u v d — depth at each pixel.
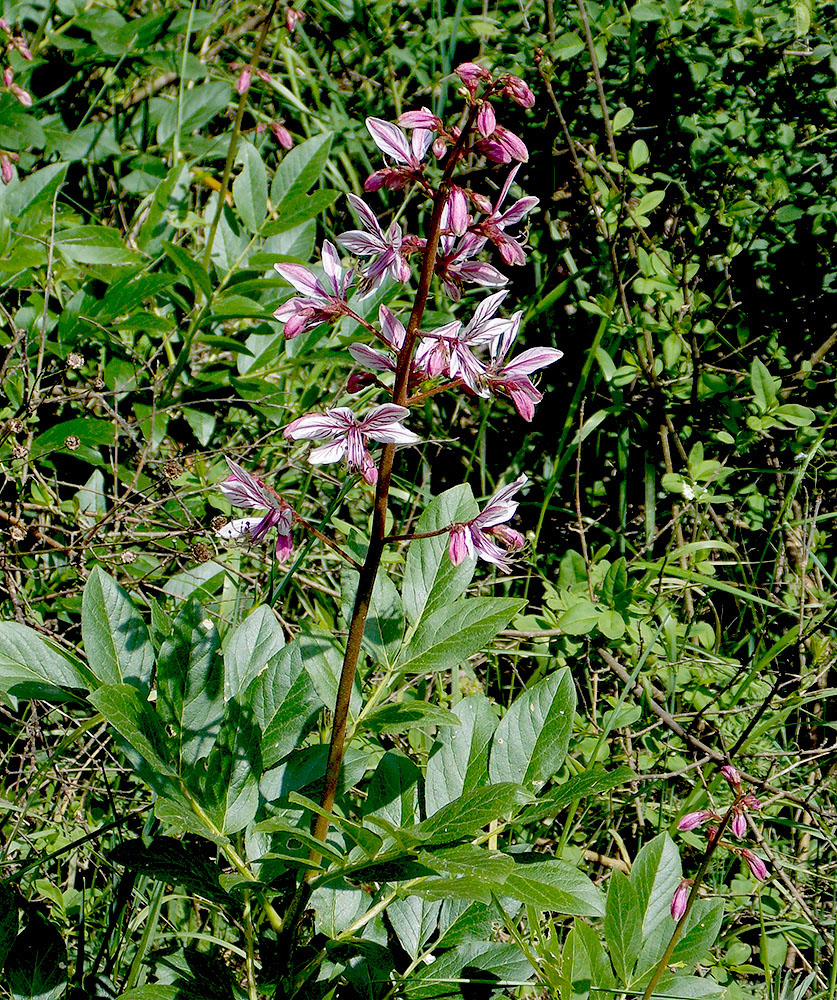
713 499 3.71
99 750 2.84
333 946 1.97
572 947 2.16
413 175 1.80
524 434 4.34
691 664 3.61
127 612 2.13
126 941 2.54
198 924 2.78
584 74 4.31
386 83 4.79
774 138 4.08
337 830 2.18
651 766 3.43
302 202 3.59
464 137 1.77
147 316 3.38
